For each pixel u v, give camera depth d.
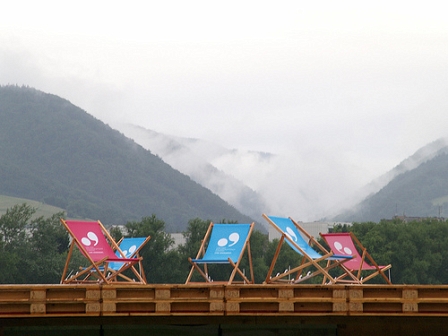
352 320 13.80
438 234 78.56
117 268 22.08
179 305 13.14
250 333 13.68
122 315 13.04
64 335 13.45
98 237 18.75
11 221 69.69
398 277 75.31
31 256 69.00
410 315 13.23
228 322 13.68
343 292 13.23
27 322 13.34
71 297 12.96
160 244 66.81
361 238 76.38
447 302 13.16
